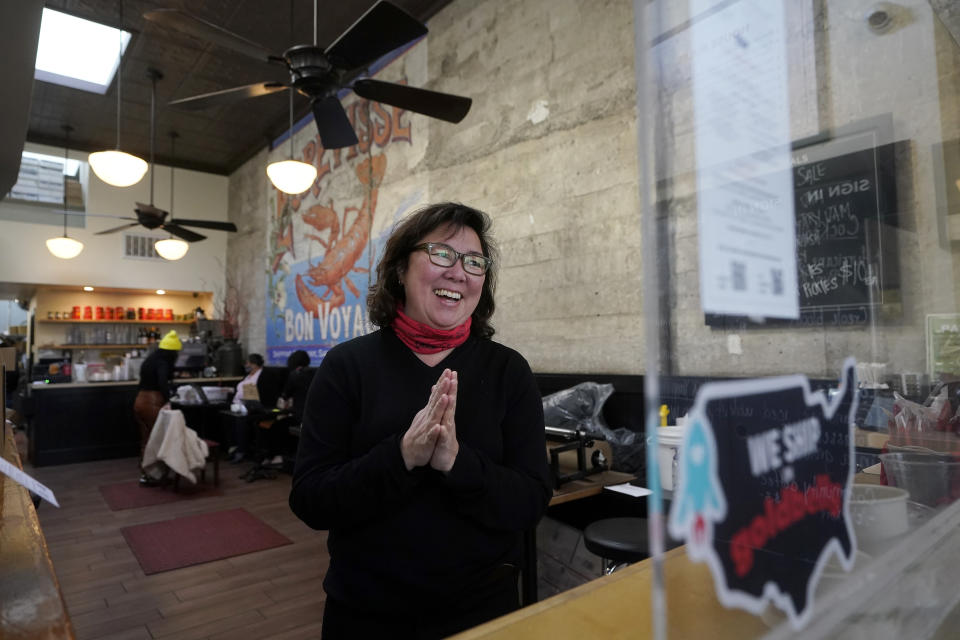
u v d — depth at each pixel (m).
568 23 3.85
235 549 3.40
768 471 0.37
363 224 5.90
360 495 0.97
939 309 0.58
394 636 1.02
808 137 0.44
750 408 0.36
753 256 0.38
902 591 0.48
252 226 8.30
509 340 4.21
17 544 0.99
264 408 5.54
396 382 1.11
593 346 3.64
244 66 5.95
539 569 2.32
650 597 0.67
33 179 7.71
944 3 0.64
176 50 5.66
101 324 8.49
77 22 5.16
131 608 2.65
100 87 6.31
